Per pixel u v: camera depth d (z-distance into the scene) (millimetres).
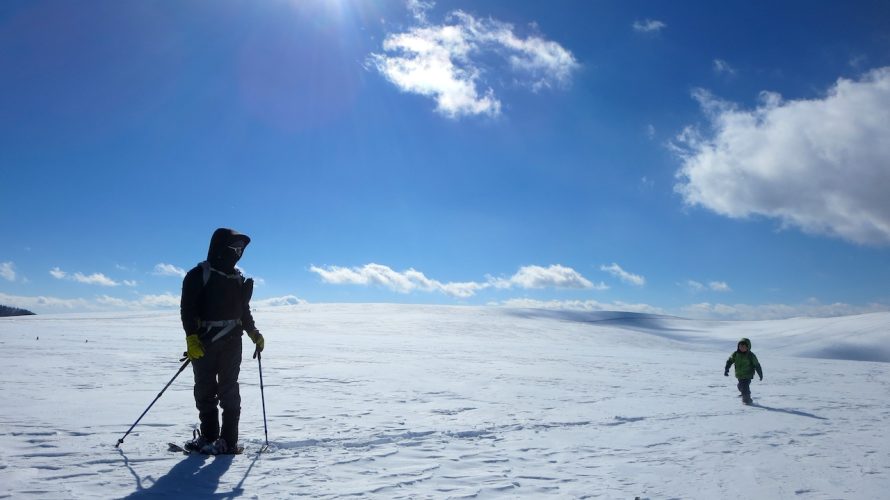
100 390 8641
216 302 4750
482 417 7539
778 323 83125
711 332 79250
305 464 4484
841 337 60875
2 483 3613
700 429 7293
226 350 4805
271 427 6105
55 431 5285
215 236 4891
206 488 3711
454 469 4586
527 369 16938
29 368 11641
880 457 5645
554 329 64375
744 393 10555
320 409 7613
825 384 16094
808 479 4645
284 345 25594
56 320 54281
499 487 4078
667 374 17328
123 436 5102
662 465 5043
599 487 4199
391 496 3740
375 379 12234
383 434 5910
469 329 58500
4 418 5891
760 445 6223
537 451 5480
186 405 7242
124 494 3504
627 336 64125
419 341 35500
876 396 12867
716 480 4539
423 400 9125
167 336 29547
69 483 3674
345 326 55156
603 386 12812
